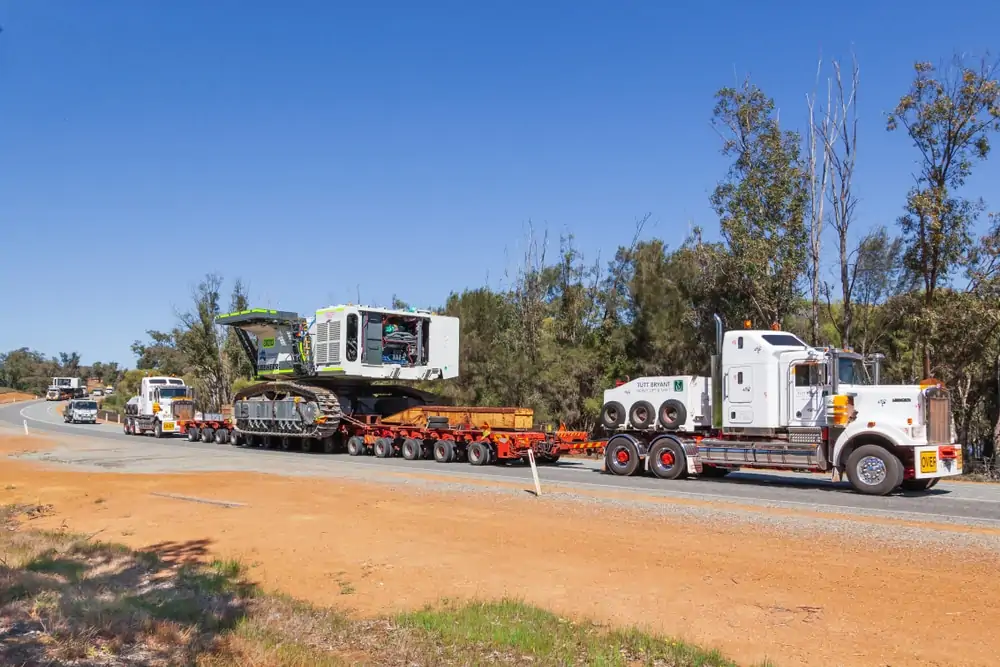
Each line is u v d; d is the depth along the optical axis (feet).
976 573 31.14
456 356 100.53
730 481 63.46
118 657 21.45
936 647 23.44
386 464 81.71
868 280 94.02
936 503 49.67
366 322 92.94
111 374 482.69
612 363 104.63
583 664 22.34
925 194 83.76
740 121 96.89
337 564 36.19
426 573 34.19
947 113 82.94
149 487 61.98
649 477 66.08
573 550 36.99
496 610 27.66
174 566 35.83
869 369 60.90
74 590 28.12
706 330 95.61
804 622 25.99
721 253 94.53
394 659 22.80
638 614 27.48
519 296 120.57
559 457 86.48
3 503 54.75
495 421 81.56
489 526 43.01
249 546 40.16
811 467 56.75
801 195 94.12
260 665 21.80
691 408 65.05
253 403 107.14
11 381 477.77
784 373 59.00
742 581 31.01
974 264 83.66
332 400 96.17
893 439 53.62
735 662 22.48
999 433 87.15
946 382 87.45
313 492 57.36
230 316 104.22
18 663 19.99
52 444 119.55
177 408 140.97
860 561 33.42
